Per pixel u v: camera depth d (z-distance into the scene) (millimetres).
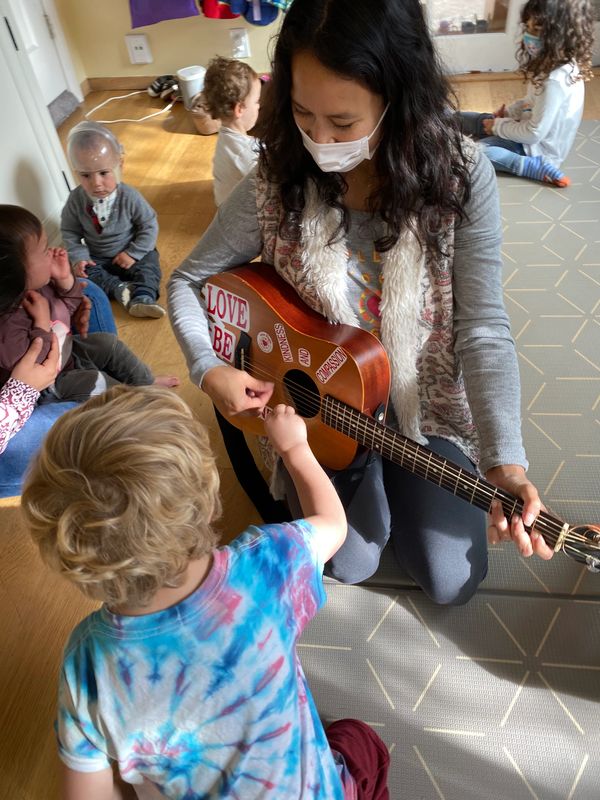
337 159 1062
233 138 2420
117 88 3729
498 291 1182
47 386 1676
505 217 2535
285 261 1293
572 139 2736
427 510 1342
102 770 793
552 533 990
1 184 2387
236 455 1699
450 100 1048
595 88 3264
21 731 1355
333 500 959
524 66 2709
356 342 1221
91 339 1927
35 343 1569
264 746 783
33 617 1546
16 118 2426
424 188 1077
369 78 951
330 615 1489
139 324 2320
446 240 1142
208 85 2406
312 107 1000
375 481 1391
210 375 1325
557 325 2084
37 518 683
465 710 1325
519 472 1075
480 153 1127
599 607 1446
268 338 1335
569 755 1250
